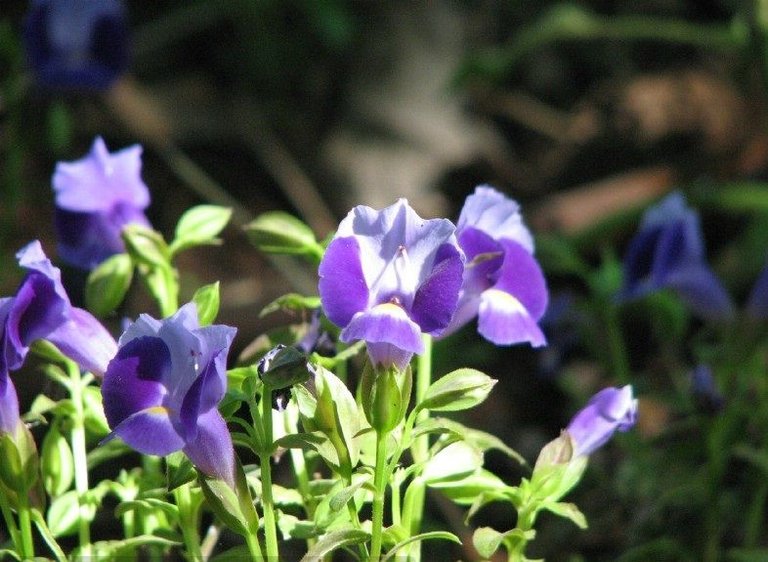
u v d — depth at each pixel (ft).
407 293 2.43
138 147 2.83
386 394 2.45
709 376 3.02
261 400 2.52
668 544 3.05
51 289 2.48
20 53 4.24
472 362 3.76
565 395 4.02
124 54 4.10
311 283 4.24
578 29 4.64
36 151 4.98
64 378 2.67
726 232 4.83
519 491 2.58
